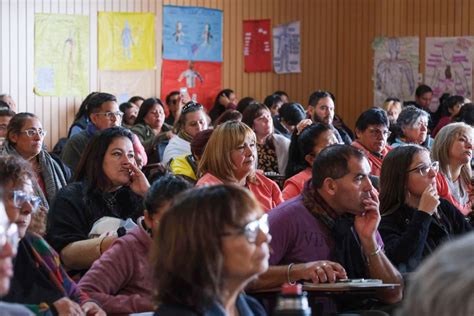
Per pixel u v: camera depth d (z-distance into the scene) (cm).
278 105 1282
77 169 564
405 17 1518
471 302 190
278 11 1478
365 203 501
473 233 201
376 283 459
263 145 918
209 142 601
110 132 560
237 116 941
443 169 770
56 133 1292
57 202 552
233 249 300
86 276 460
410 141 945
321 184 504
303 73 1502
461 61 1499
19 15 1259
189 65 1412
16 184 416
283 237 497
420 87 1465
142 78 1370
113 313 448
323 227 504
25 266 430
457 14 1497
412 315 199
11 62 1257
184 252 299
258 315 373
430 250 583
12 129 707
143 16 1366
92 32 1323
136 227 471
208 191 304
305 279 475
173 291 304
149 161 948
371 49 1530
